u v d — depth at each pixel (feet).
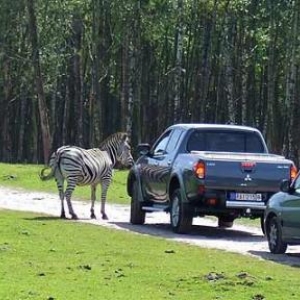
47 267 66.39
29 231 87.45
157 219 111.75
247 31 256.11
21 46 254.47
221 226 103.86
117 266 67.46
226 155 90.99
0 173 170.60
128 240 83.82
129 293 57.06
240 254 77.66
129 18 226.38
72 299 54.85
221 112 265.34
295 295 57.36
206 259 71.97
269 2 226.79
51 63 250.98
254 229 101.60
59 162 105.91
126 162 110.52
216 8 231.91
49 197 138.10
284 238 78.02
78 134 255.09
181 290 58.34
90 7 236.63
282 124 269.64
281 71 266.98
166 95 271.69
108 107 284.00
